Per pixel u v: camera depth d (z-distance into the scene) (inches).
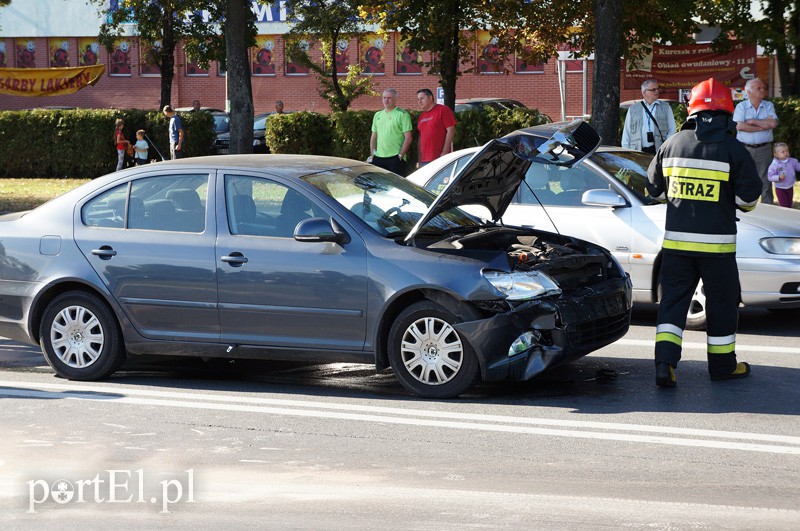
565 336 407.8
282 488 317.4
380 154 863.7
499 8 1309.1
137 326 455.2
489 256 413.4
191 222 451.2
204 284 442.6
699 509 292.5
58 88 1884.8
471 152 620.4
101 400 429.7
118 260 455.2
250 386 455.2
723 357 442.0
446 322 411.8
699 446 353.7
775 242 530.6
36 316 472.4
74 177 1676.9
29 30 2655.0
